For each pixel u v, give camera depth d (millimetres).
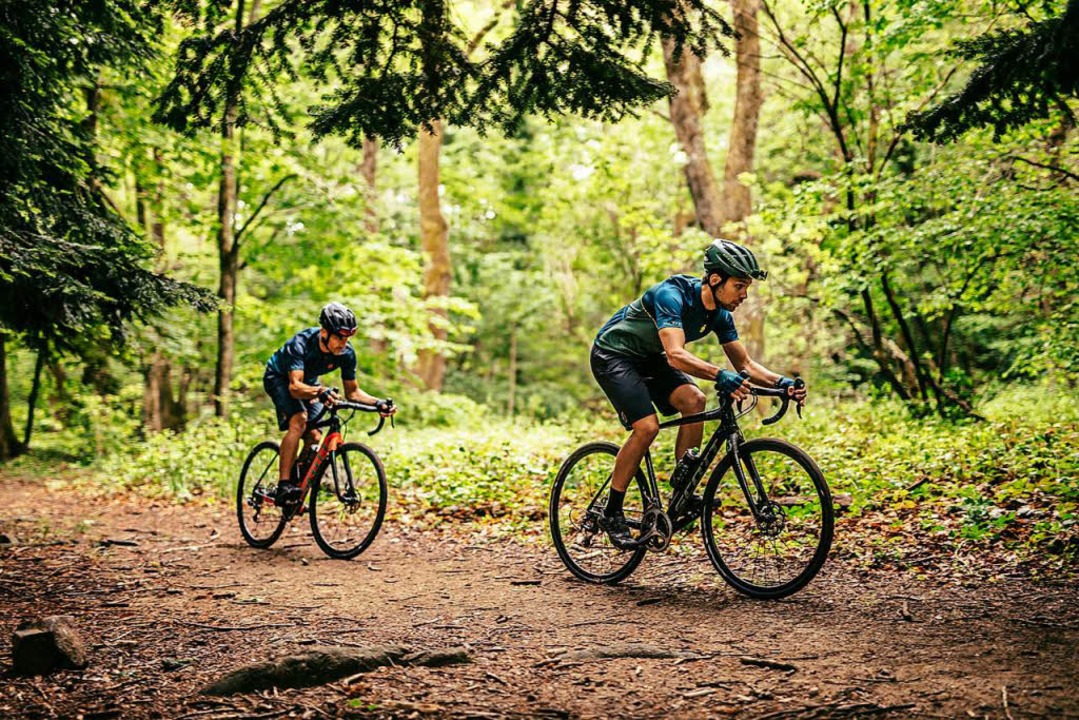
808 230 10789
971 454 6984
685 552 5301
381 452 9609
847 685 3045
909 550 4938
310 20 4680
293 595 4859
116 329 6727
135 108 11727
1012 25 8805
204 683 3305
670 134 18938
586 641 3740
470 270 25516
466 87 4926
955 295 10000
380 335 15359
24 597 4824
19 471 13203
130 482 10719
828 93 11961
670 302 4340
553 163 19125
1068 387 11469
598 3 4449
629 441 4598
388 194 22938
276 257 16406
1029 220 8281
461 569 5477
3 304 6113
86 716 2979
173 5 4777
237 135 13531
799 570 4293
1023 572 4371
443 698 3068
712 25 4664
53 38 6184
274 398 6297
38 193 6387
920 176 9469
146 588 5086
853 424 9812
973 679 3035
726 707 2906
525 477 7969
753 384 4480
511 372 26672
